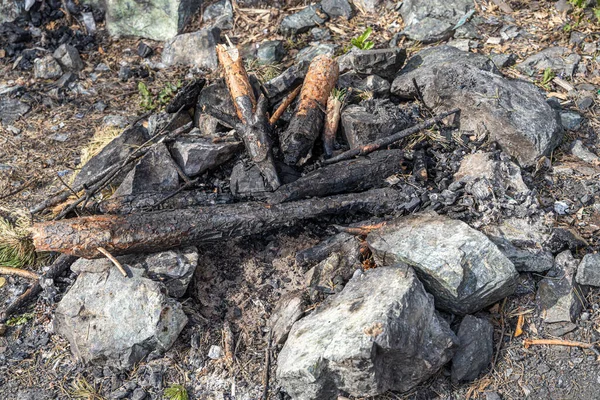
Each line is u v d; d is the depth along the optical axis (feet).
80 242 5.28
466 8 8.07
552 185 6.03
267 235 5.80
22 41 8.52
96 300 5.26
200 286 5.56
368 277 5.14
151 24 8.40
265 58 7.80
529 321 5.26
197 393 5.08
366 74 6.94
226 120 6.31
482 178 5.77
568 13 7.97
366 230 5.60
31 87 7.93
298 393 4.81
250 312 5.44
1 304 5.70
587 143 6.51
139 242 5.36
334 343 4.61
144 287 5.19
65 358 5.33
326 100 6.45
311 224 5.85
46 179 6.76
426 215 5.51
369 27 7.86
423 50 7.39
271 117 6.42
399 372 4.85
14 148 7.15
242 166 6.04
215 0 8.61
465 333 5.05
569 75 7.18
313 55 7.75
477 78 6.41
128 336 5.09
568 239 5.49
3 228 6.09
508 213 5.63
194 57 8.06
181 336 5.30
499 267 5.05
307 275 5.47
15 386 5.20
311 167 6.15
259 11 8.43
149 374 5.15
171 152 6.21
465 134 6.36
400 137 6.12
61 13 8.70
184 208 5.61
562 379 4.96
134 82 7.96
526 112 6.17
